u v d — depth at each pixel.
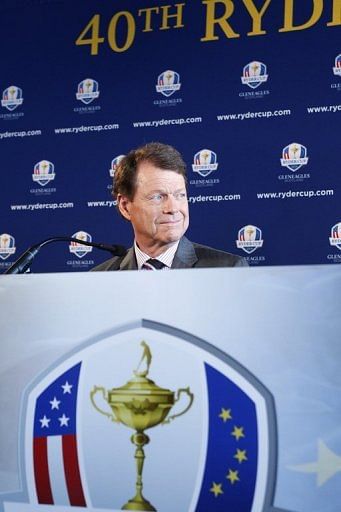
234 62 3.55
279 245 3.40
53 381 0.94
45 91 3.85
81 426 0.92
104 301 0.94
